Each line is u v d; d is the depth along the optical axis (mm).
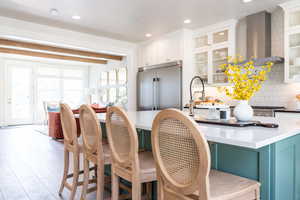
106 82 8375
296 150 1487
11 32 4121
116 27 4668
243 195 1145
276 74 3951
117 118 1482
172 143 1088
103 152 1862
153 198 2084
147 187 1969
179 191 1074
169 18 4176
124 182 2334
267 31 3893
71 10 3750
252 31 3992
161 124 1128
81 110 1911
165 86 5184
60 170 3125
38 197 2252
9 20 4090
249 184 1204
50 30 4582
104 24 4469
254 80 1717
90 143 1918
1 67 7926
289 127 1546
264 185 1247
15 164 3400
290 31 3488
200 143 924
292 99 3748
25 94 8445
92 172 3078
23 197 2252
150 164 1550
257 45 3938
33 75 8609
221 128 1507
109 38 5523
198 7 3680
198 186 970
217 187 1155
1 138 5535
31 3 3465
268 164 1233
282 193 1296
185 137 1018
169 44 5160
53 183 2637
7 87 8062
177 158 1075
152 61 5637
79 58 7672
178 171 1080
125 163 1449
